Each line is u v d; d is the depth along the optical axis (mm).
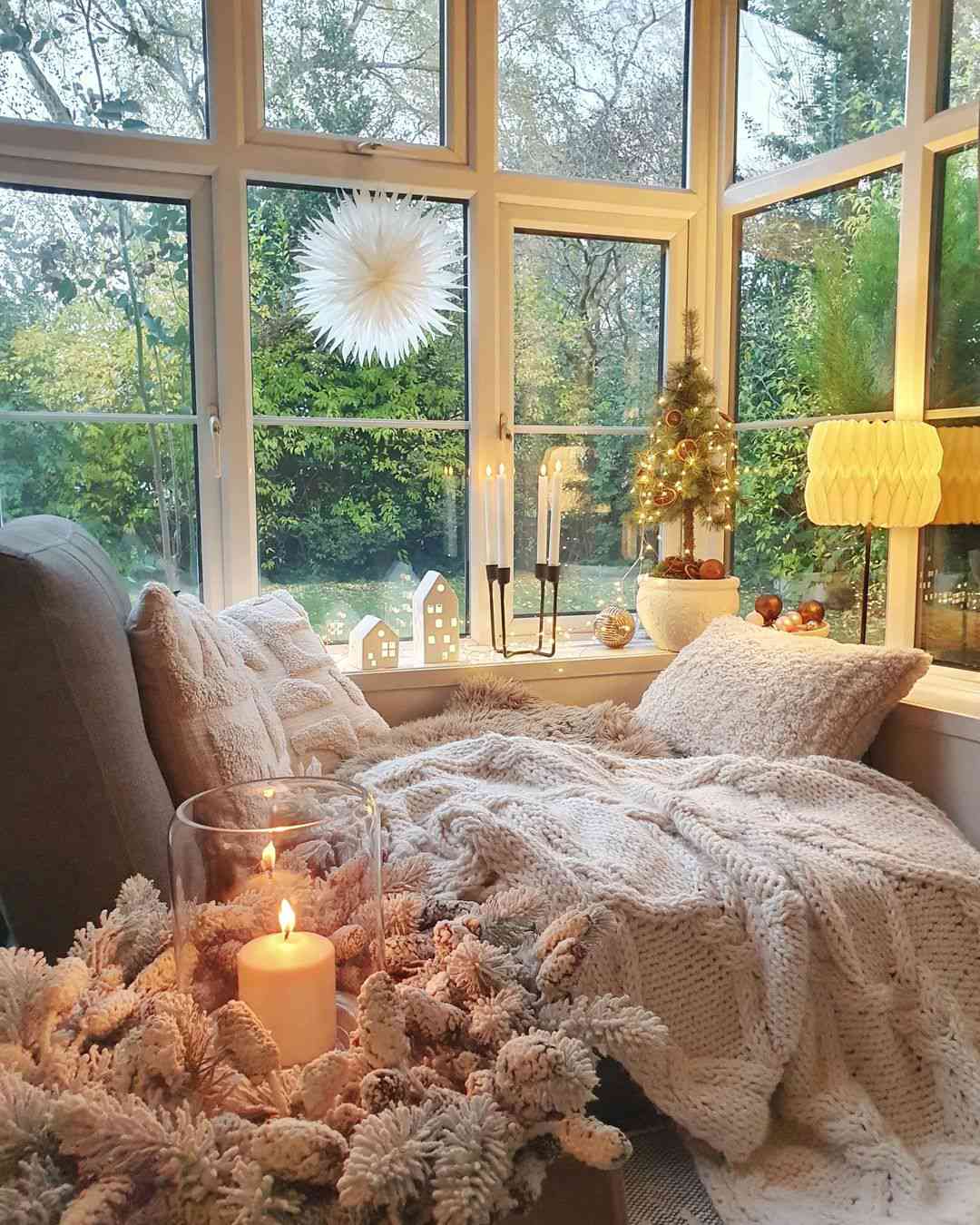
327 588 2496
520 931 907
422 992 792
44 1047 731
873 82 2291
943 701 1882
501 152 2539
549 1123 690
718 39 2680
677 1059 1251
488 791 1544
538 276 2621
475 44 2447
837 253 2406
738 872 1362
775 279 2596
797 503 2564
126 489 2316
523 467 2656
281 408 2412
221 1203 608
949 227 2141
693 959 1321
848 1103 1272
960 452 2139
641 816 1538
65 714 1189
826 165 2371
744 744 1877
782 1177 1246
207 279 2316
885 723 1938
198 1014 746
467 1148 639
